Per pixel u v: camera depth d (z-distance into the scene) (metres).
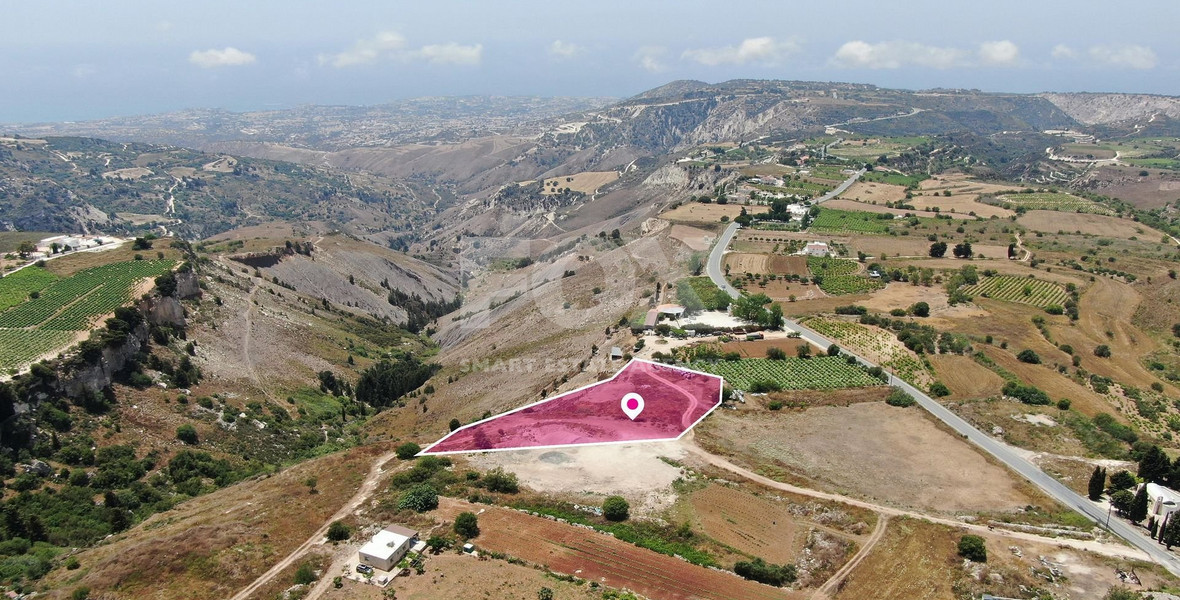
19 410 128.88
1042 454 121.44
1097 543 96.38
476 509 98.75
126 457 133.12
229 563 86.38
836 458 116.75
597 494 103.62
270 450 151.75
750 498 104.06
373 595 79.06
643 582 83.38
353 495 106.19
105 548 95.50
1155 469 108.19
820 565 89.69
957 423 131.12
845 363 150.25
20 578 86.62
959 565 90.19
